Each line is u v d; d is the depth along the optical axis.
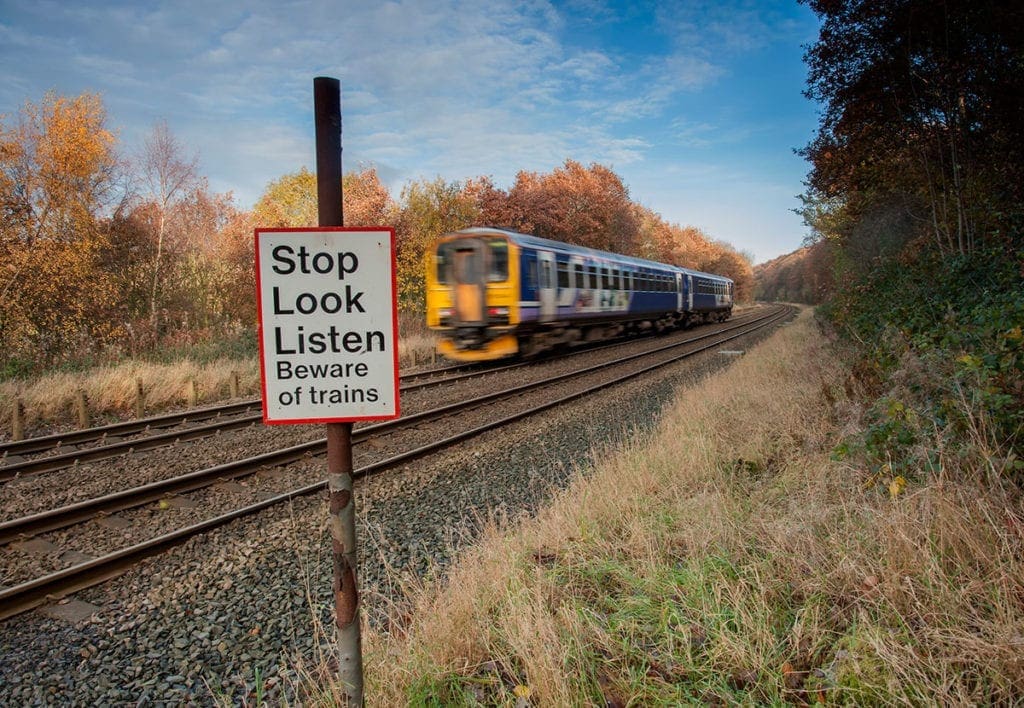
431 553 4.65
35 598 3.97
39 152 17.98
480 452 7.52
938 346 4.91
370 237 2.08
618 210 41.06
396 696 2.60
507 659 2.81
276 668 3.23
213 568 4.43
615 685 2.59
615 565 3.62
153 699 3.02
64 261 16.03
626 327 24.12
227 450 7.87
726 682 2.51
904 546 2.93
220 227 36.34
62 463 7.24
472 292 14.73
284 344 2.09
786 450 5.69
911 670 2.29
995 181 8.85
